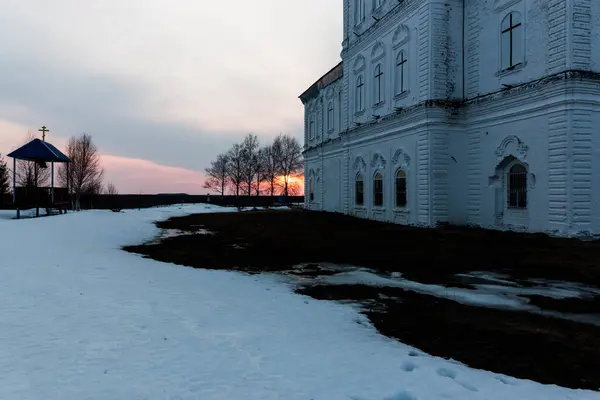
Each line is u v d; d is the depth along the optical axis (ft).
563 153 51.19
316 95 131.23
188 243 54.70
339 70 110.52
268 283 31.63
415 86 71.67
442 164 67.72
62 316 19.33
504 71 60.54
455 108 67.77
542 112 54.29
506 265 39.93
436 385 13.66
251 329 18.97
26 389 12.31
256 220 91.30
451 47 68.44
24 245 40.47
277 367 14.74
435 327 21.42
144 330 17.97
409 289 30.58
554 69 52.60
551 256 42.47
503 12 61.00
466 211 68.64
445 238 57.31
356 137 94.22
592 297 28.43
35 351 15.17
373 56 86.48
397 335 20.06
